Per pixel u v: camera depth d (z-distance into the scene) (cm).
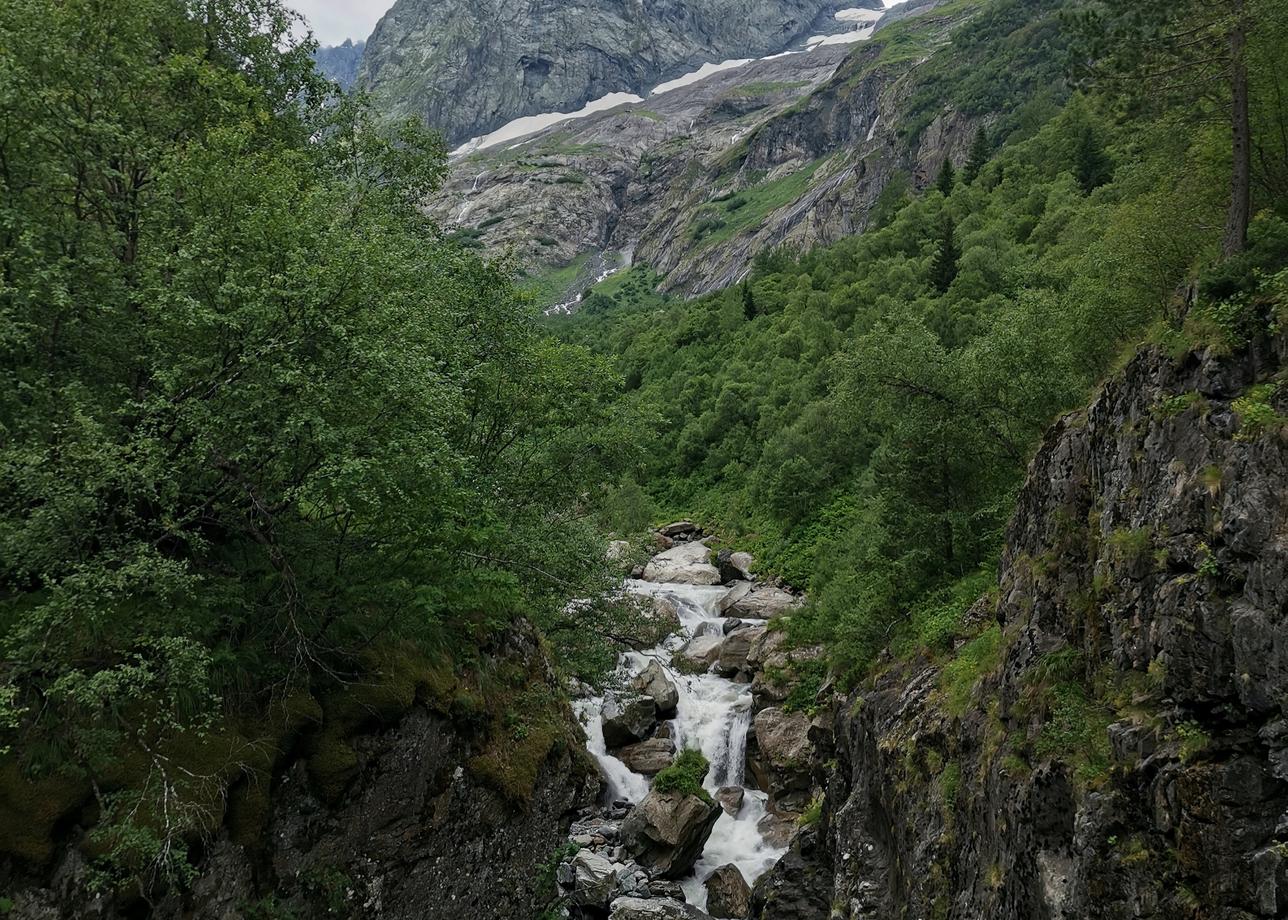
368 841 1644
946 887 1516
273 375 1365
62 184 1523
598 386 2691
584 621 2503
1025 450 2442
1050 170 8038
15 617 1252
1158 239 1911
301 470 1446
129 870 1227
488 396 2344
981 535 2531
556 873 2231
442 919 1789
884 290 7500
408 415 1488
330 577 1677
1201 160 1838
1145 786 1048
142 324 1475
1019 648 1515
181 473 1373
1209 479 1101
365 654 1722
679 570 4809
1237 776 941
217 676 1434
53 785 1202
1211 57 1638
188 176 1457
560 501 2553
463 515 1748
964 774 1559
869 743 2134
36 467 1200
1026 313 2458
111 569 1273
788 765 2742
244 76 2388
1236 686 981
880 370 2627
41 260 1323
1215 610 1024
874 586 2717
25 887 1137
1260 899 884
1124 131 1988
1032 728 1339
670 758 2892
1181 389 1260
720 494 6250
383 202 2427
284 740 1516
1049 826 1199
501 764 2023
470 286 2383
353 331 1443
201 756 1370
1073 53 1881
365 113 2661
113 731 1225
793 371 6831
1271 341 1146
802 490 4953
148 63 1798
